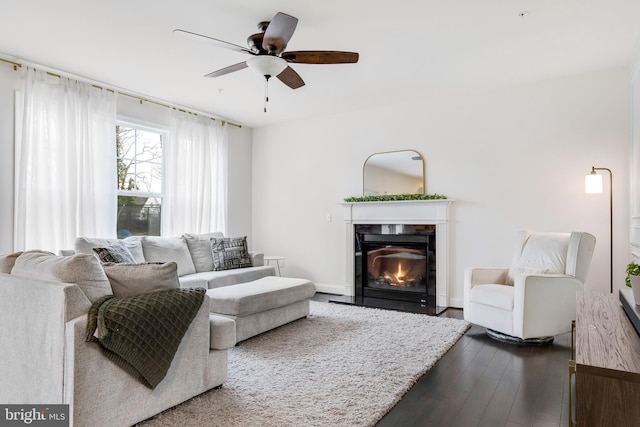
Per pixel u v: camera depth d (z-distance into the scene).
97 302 1.87
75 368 1.71
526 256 3.78
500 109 4.48
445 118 4.81
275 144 6.19
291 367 2.79
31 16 2.86
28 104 3.67
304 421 2.04
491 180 4.53
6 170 3.60
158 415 2.09
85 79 4.10
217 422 2.03
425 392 2.43
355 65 3.78
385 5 2.71
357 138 5.45
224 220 5.75
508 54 3.54
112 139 4.34
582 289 3.40
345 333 3.60
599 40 3.25
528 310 3.24
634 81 3.59
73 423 1.70
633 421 1.29
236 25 3.01
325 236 5.73
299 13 2.81
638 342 1.61
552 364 2.88
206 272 4.67
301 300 4.00
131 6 2.73
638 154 3.45
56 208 3.85
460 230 4.71
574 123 4.10
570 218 4.11
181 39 3.24
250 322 3.39
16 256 2.29
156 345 1.98
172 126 5.06
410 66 3.81
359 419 2.07
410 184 5.00
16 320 1.95
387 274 5.23
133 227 4.81
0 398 2.03
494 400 2.32
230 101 4.96
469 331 3.76
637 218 3.39
